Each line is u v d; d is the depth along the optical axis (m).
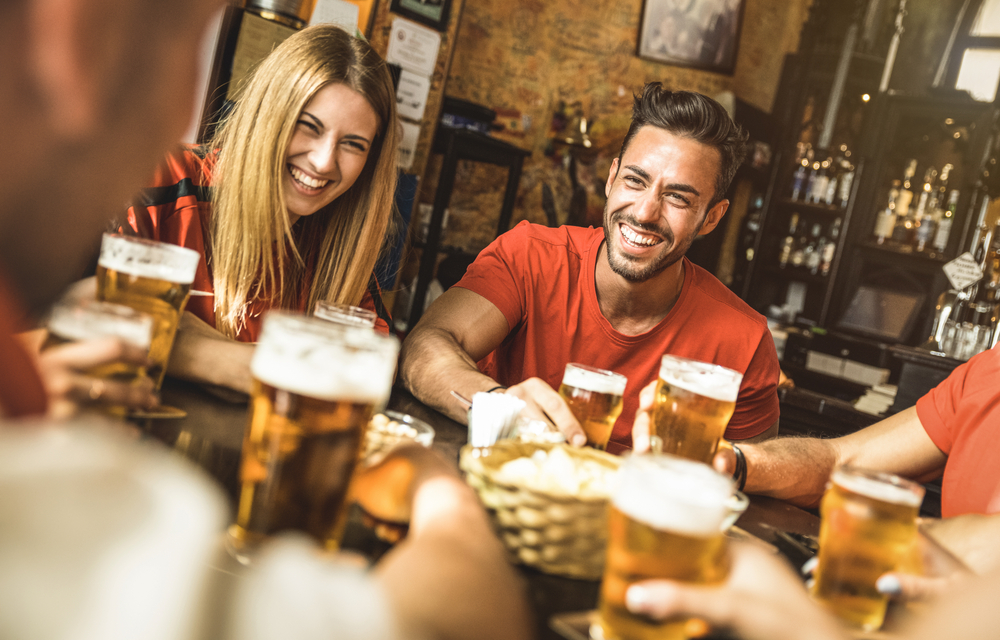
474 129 4.50
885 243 5.33
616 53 5.36
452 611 0.41
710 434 1.15
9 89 0.30
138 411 0.93
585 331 2.01
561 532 0.69
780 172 5.82
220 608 0.24
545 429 1.16
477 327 1.91
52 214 0.33
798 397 3.78
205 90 2.77
